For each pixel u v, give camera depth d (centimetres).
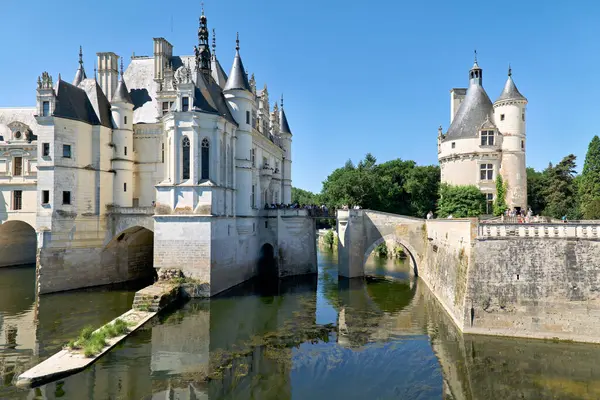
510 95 4788
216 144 3641
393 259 6125
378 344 2445
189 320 2867
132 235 4356
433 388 1884
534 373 1994
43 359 2198
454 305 2836
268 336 2580
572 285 2409
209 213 3466
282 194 6219
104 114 4094
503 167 4772
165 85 4262
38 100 3653
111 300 3472
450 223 3231
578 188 5375
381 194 6531
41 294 3616
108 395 1791
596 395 1786
